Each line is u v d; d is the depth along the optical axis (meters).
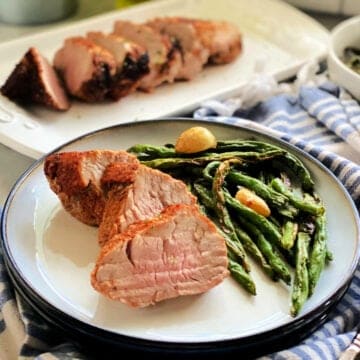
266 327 0.36
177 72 0.64
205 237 0.38
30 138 0.53
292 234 0.41
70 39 0.61
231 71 0.67
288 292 0.39
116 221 0.39
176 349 0.34
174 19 0.68
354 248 0.41
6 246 0.39
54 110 0.59
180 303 0.38
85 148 0.48
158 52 0.62
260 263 0.40
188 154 0.47
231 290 0.39
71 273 0.39
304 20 0.73
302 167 0.46
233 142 0.48
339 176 0.49
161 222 0.37
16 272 0.37
